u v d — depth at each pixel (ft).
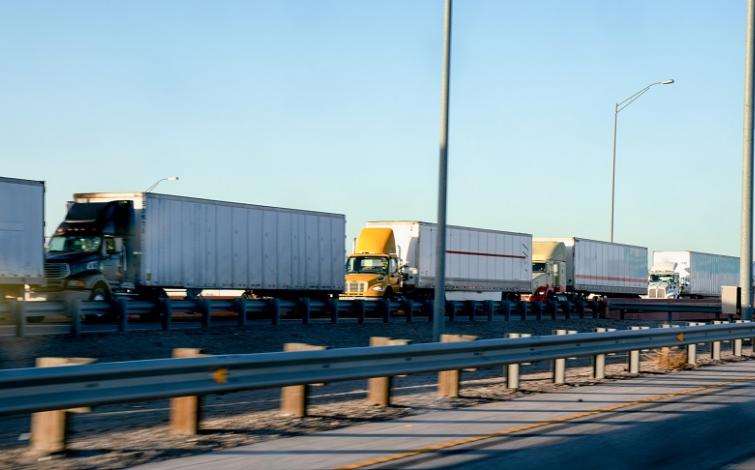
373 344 47.39
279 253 137.39
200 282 124.98
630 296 239.30
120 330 91.40
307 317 115.03
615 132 181.16
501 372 68.49
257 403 48.24
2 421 42.24
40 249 103.55
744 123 91.91
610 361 80.02
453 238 170.09
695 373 64.85
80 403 30.55
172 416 37.24
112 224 114.93
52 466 30.66
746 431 37.91
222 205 128.67
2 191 99.71
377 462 30.89
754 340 85.61
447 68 82.89
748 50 91.56
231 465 30.48
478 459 31.42
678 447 34.09
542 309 164.04
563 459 31.48
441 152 83.10
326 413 42.86
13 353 73.36
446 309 141.79
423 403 46.80
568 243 207.41
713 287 281.54
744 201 91.81
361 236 159.63
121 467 30.45
